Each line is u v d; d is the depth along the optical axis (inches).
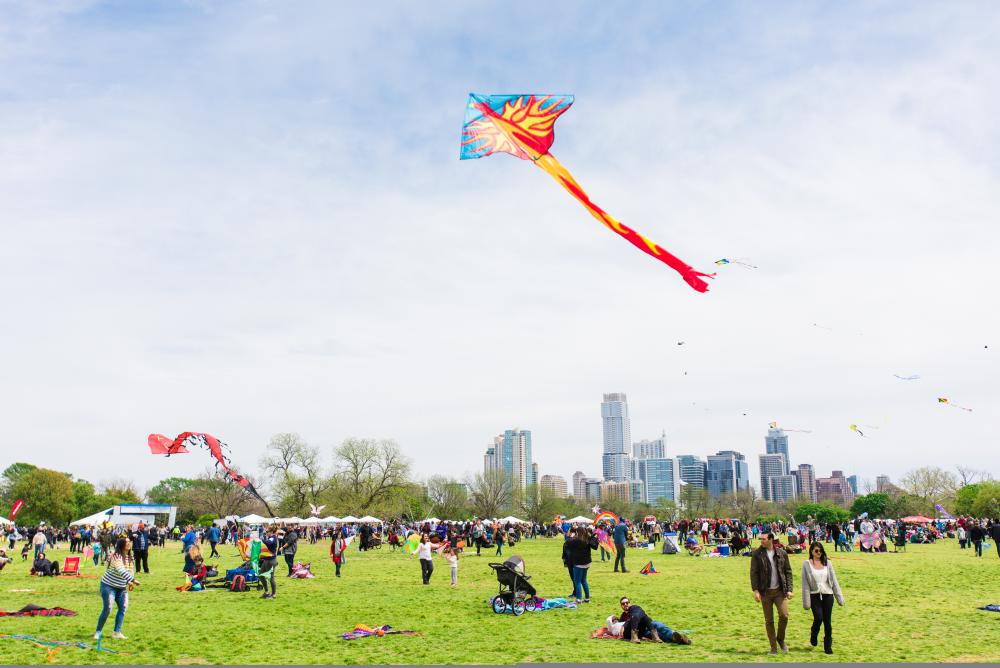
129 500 5324.8
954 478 5019.7
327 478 4067.4
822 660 490.9
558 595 885.8
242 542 1204.5
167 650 541.3
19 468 5182.1
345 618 709.9
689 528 2336.4
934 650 522.9
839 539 1870.1
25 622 670.5
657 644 556.4
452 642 570.9
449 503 5068.9
